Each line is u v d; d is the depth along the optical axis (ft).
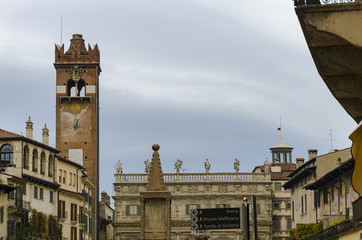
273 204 465.88
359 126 72.64
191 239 440.45
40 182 313.53
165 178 447.01
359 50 75.92
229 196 443.73
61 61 446.19
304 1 74.28
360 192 77.10
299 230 267.59
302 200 317.42
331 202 254.88
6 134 301.84
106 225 506.07
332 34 72.28
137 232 437.58
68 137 438.81
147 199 149.48
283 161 531.91
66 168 360.69
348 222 168.96
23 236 284.82
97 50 448.65
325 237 196.65
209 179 445.78
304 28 73.41
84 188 397.39
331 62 77.00
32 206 305.53
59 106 441.68
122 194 440.86
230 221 80.28
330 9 71.82
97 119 444.96
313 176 292.81
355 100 85.40
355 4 71.31
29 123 320.70
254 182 443.32
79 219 377.50
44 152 326.24
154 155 152.05
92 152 437.17
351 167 218.79
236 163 447.83
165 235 148.36
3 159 299.58
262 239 438.81
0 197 264.11
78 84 460.96
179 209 443.32
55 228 329.72
